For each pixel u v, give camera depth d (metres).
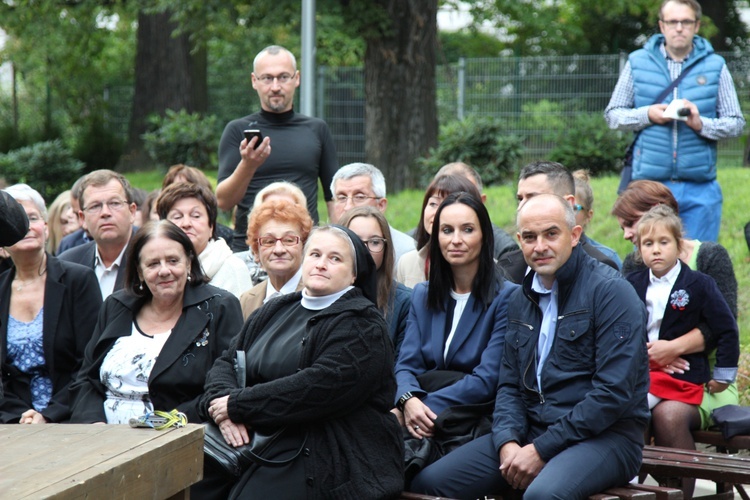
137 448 4.36
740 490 6.91
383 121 20.78
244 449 5.45
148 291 6.59
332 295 5.72
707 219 9.53
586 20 41.06
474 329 6.44
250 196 9.16
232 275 7.62
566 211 5.79
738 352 6.87
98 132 31.44
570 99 23.88
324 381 5.39
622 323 5.60
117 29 38.12
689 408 6.79
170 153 25.75
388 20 20.52
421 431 6.15
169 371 6.31
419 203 17.64
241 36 25.66
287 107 9.28
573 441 5.59
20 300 7.19
